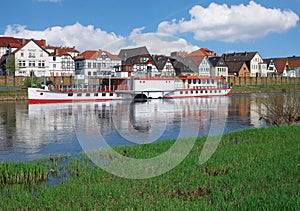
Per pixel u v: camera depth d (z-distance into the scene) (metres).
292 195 8.22
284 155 13.16
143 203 8.17
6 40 99.75
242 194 8.79
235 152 13.97
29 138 23.17
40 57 88.12
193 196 8.89
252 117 35.19
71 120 32.22
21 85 70.31
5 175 11.37
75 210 7.82
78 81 55.91
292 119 23.58
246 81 99.62
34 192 9.77
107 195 8.85
